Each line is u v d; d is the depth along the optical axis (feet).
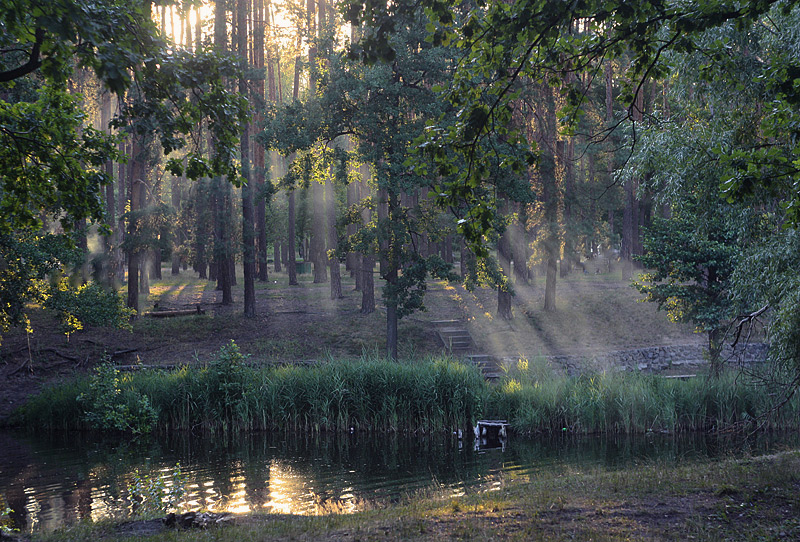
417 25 74.13
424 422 67.87
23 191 37.11
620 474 36.11
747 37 44.11
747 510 27.20
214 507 40.63
